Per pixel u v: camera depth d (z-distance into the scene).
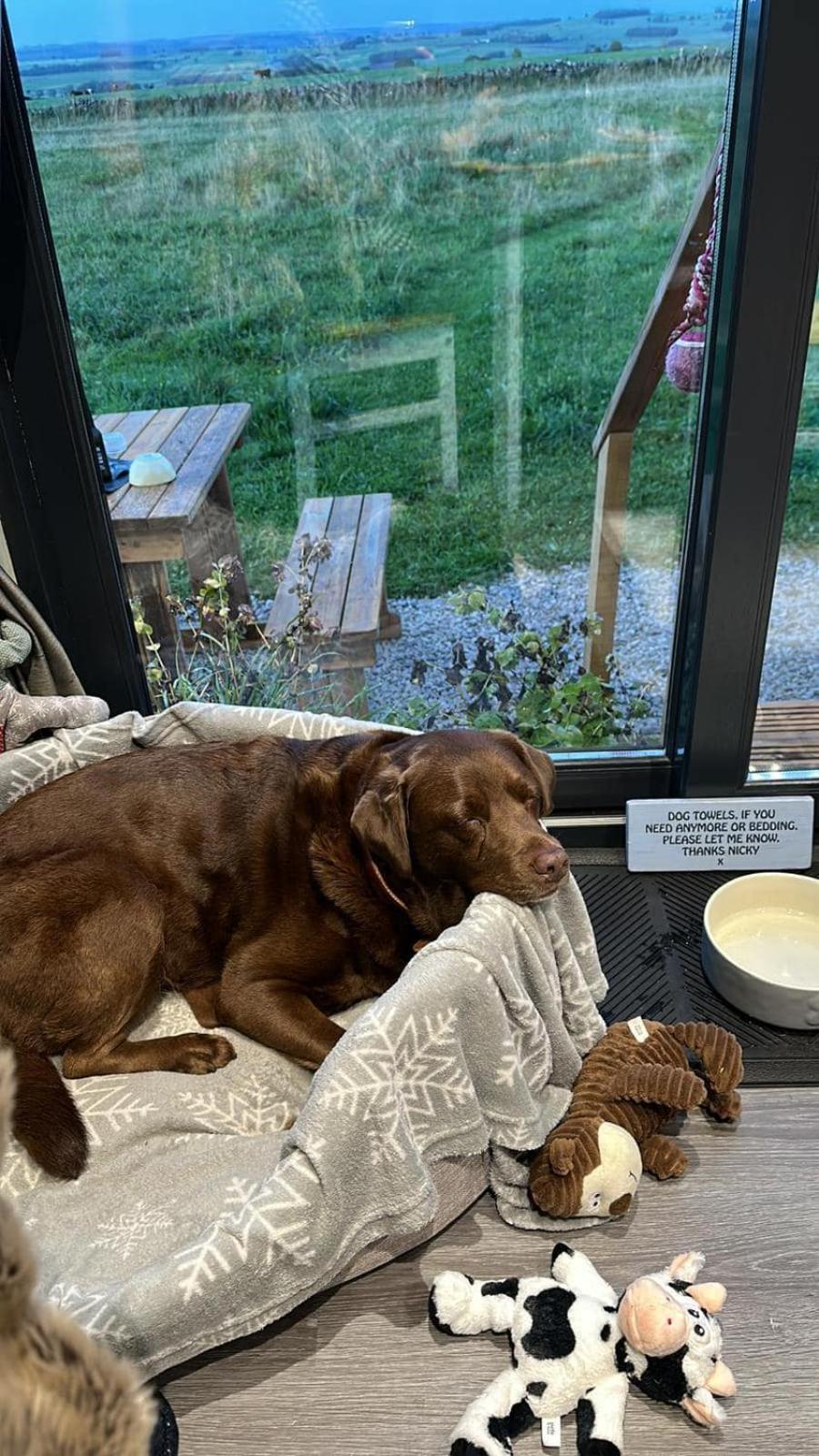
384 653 2.40
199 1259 1.28
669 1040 1.66
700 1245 1.52
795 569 2.12
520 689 2.43
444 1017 1.41
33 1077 1.52
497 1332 1.42
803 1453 1.29
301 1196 1.32
